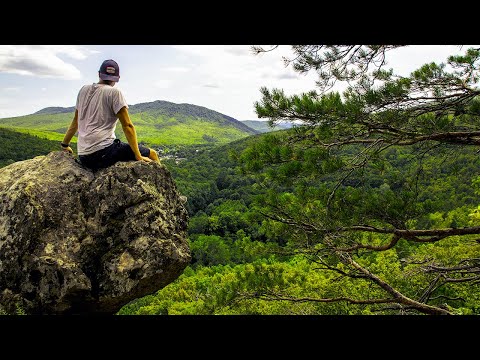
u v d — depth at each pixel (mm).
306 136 4719
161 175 3455
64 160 3463
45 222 3059
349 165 4691
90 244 3123
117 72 3568
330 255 5371
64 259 2969
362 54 4438
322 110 4266
